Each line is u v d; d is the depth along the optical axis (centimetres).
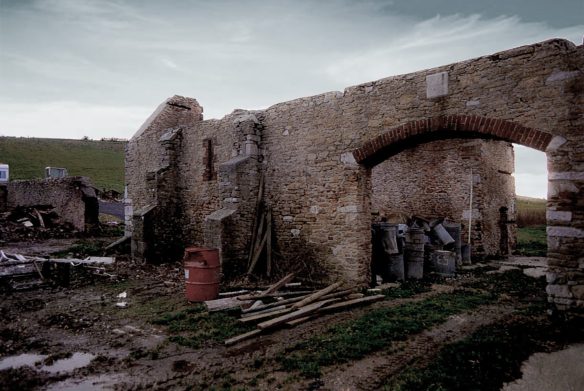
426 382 404
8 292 830
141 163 1495
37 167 4266
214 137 1211
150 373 448
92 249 1425
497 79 678
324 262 909
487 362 448
